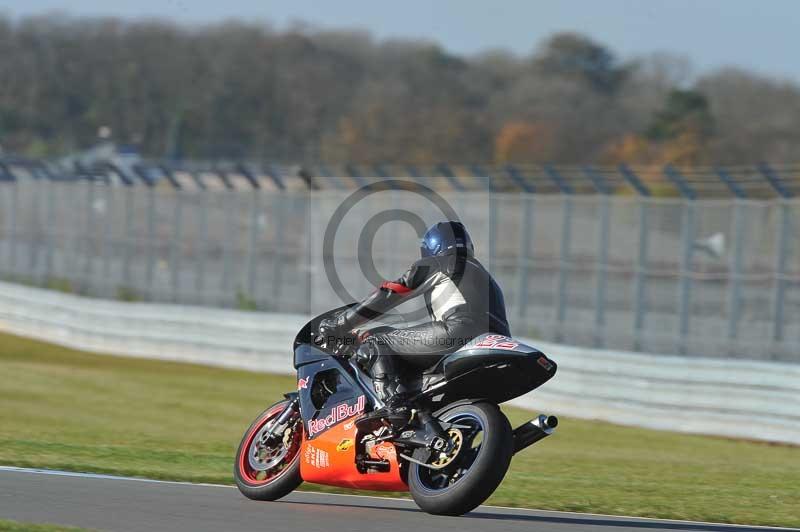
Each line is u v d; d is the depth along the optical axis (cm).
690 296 6706
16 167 11569
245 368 7631
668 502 3159
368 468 2689
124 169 11931
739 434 5244
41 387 6512
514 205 7731
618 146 18888
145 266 9688
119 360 8056
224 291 9119
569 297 7388
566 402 5884
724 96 18962
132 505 2622
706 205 6694
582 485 3538
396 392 2648
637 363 5616
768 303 6378
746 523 2797
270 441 2886
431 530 2420
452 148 19488
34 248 10806
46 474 3081
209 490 2958
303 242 8719
